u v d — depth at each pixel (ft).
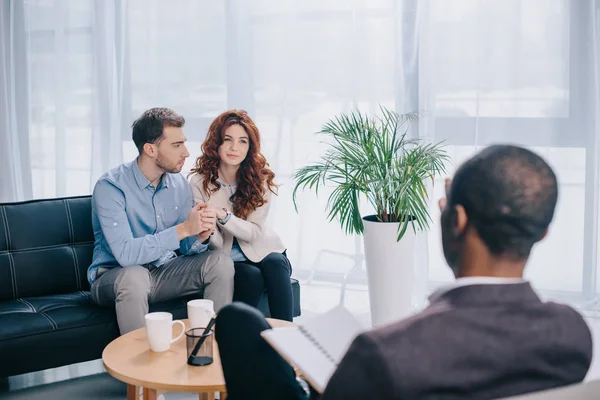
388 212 10.99
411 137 12.80
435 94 12.51
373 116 13.08
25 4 15.65
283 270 10.11
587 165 11.95
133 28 14.75
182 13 14.35
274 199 13.96
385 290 10.65
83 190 15.66
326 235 13.70
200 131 14.48
